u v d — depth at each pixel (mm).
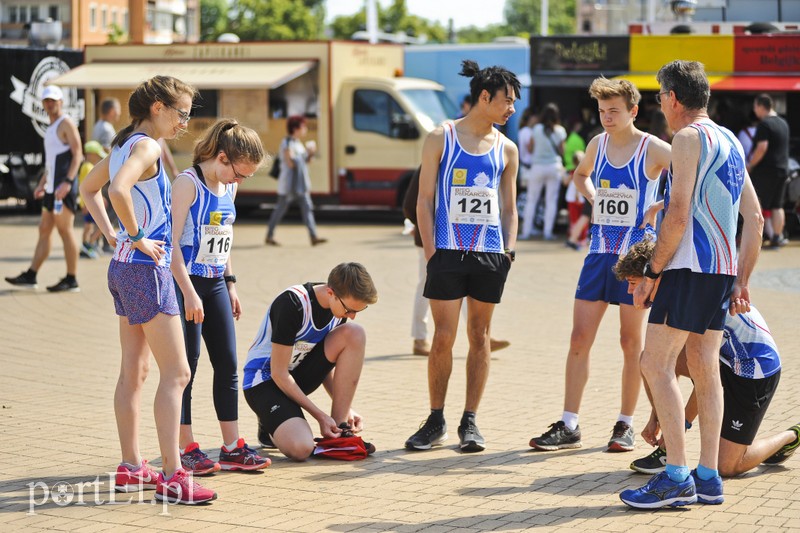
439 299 10031
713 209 8078
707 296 8094
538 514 8062
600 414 11375
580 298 10172
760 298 18844
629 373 9930
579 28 90250
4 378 12938
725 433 8930
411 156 32375
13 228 31297
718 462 9000
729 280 8188
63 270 22406
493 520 7918
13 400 11812
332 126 32875
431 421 10156
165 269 8383
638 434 10594
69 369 13484
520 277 21844
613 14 86375
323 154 32969
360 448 9719
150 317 8305
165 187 8422
